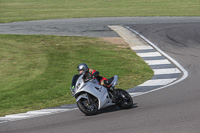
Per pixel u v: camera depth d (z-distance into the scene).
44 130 27.17
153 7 186.88
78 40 92.12
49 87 52.72
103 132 24.89
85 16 154.75
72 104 41.53
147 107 33.47
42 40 93.75
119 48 81.31
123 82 52.97
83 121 29.55
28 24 129.50
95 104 32.09
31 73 62.78
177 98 36.84
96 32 104.88
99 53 76.62
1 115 39.44
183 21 126.31
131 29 108.88
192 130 23.39
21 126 29.58
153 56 71.56
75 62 69.38
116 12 168.88
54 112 35.41
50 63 69.56
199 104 32.34
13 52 81.50
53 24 127.62
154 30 105.19
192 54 71.12
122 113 31.66
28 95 49.09
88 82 32.19
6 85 55.62
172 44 83.38
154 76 55.44
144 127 25.25
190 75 52.91
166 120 26.88
